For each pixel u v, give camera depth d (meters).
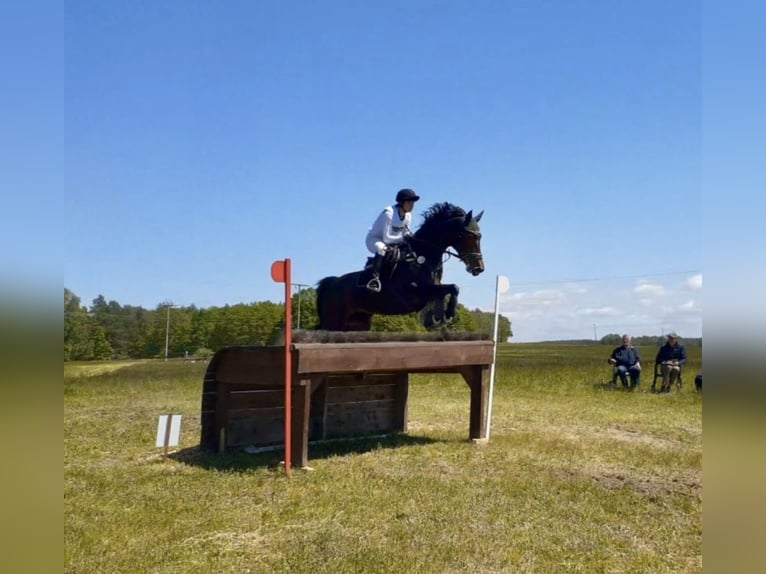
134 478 5.99
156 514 4.86
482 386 8.10
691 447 7.82
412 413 11.10
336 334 6.76
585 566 3.92
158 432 6.88
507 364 19.33
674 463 6.79
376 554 4.04
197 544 4.23
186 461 6.84
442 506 5.06
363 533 4.45
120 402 12.34
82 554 3.98
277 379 6.56
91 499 5.24
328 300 8.84
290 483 5.79
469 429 8.68
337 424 8.31
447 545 4.21
